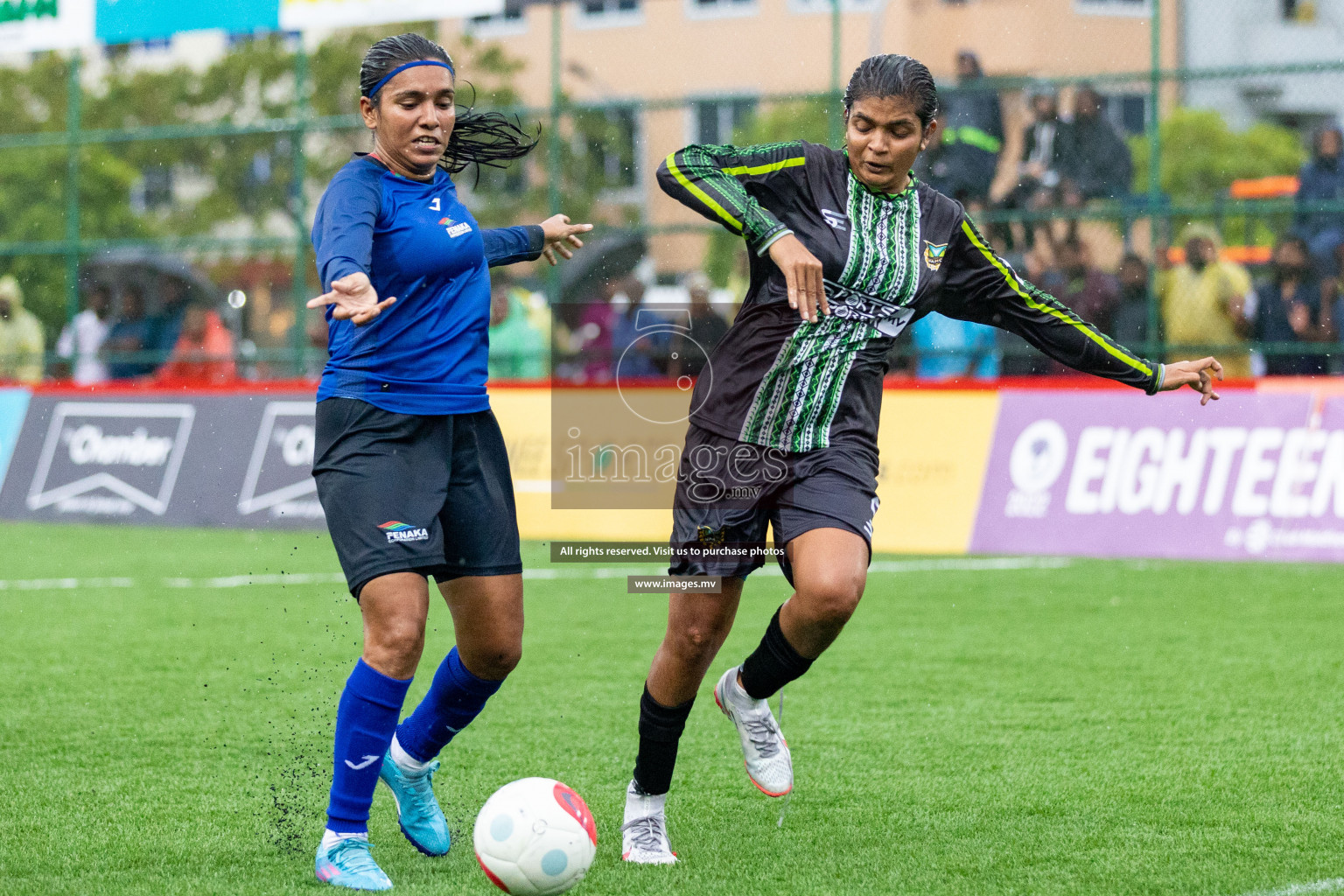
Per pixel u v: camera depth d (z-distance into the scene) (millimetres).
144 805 9242
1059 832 8625
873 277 8047
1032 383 23703
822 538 7781
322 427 7918
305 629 16453
